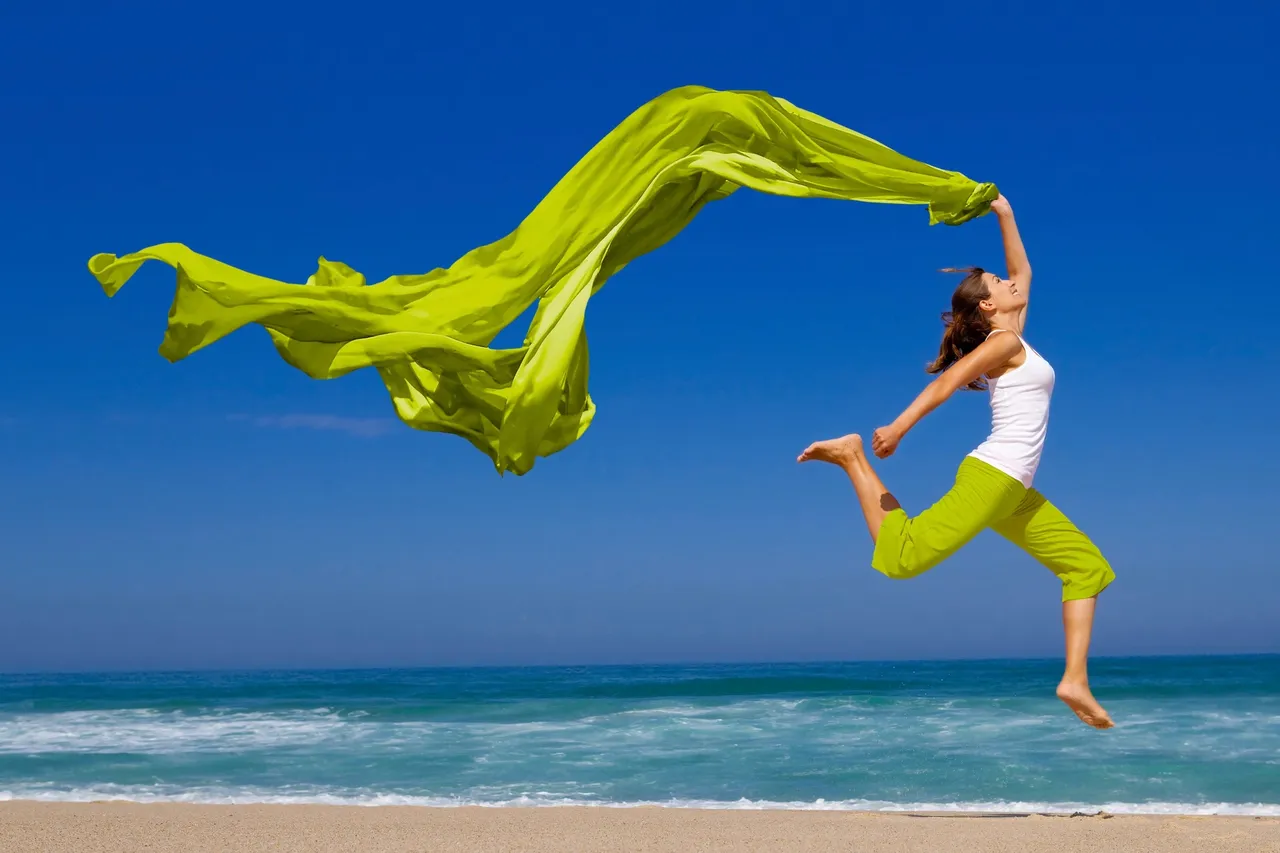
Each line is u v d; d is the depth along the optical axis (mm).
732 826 8867
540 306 4695
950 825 8898
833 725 16844
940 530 4188
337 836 8445
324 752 14562
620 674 45062
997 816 9539
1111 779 11711
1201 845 7953
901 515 4250
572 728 17062
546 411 4367
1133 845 7984
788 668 54500
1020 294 4660
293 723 18609
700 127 4965
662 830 8695
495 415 4766
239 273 4312
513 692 26562
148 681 41281
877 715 18203
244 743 15609
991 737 15109
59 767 13375
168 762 13734
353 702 23797
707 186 5094
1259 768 12250
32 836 8461
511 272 4754
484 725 17750
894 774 12234
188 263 4211
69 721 19406
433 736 16234
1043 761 12938
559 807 10039
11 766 13477
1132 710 18562
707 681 28969
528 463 4438
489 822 9086
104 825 8945
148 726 18266
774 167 4816
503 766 13203
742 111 4934
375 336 4418
